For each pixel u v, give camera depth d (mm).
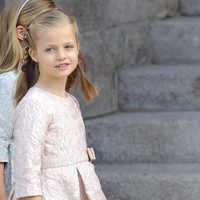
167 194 10000
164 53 13070
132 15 12734
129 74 12062
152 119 10961
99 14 11734
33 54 7109
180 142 10797
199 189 9867
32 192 6695
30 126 6805
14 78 7648
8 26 7766
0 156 7535
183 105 11859
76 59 7066
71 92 10844
